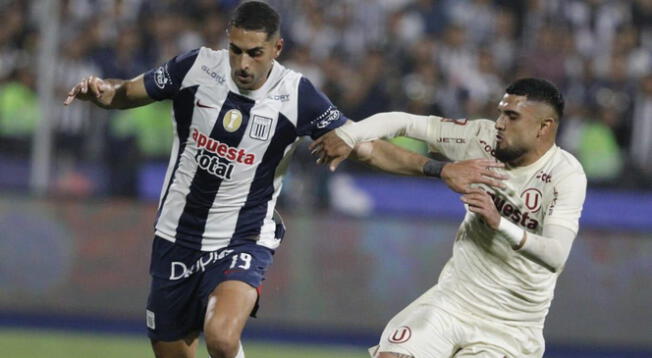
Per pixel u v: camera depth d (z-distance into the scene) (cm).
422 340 1920
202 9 4438
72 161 4009
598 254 4231
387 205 4191
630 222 4291
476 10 4716
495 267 1914
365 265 4147
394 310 4147
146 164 4078
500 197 1894
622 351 4234
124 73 4228
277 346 3956
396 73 4397
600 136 4381
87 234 4034
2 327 3966
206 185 1950
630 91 4503
